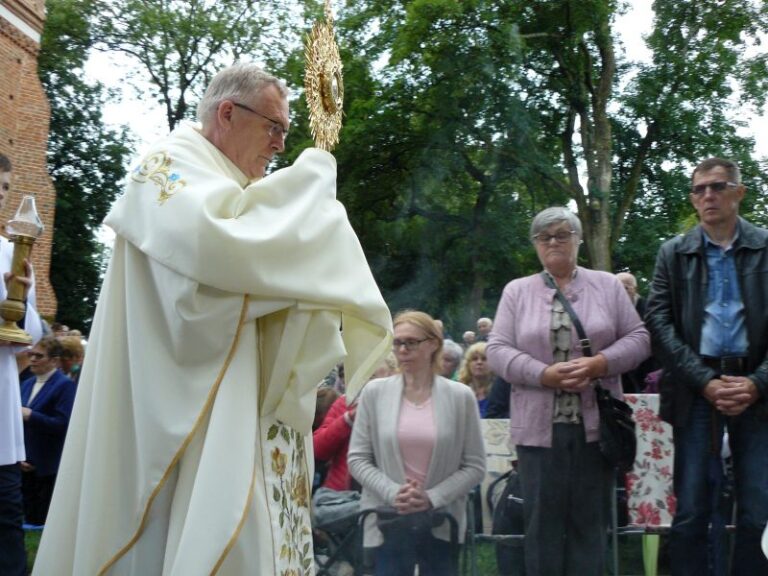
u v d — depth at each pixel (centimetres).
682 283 437
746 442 417
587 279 449
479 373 631
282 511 256
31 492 718
